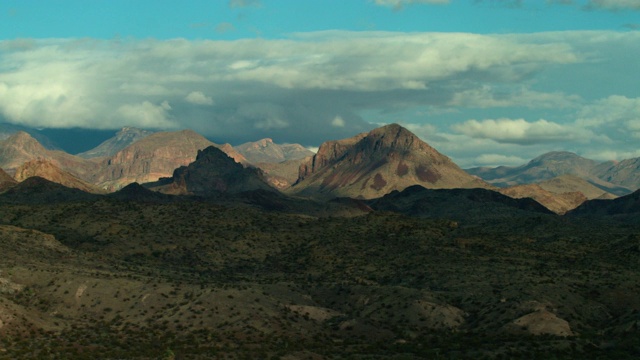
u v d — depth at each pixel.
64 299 188.50
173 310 185.88
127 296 191.75
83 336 168.88
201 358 153.75
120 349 160.75
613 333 177.88
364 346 169.38
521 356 156.88
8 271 195.75
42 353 153.00
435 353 161.00
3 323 165.25
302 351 161.12
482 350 162.00
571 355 158.12
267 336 173.25
